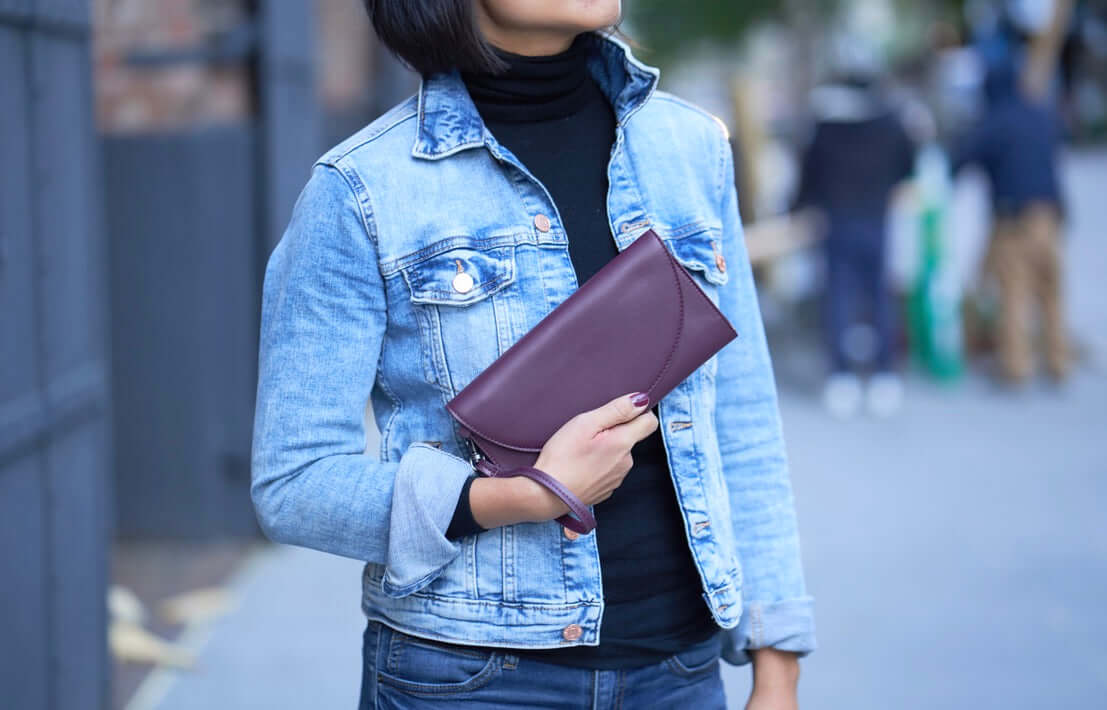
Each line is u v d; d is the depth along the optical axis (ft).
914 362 29.76
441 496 5.13
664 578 5.54
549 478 5.02
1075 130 79.41
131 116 17.03
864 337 26.55
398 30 5.36
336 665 13.50
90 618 10.10
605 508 5.45
